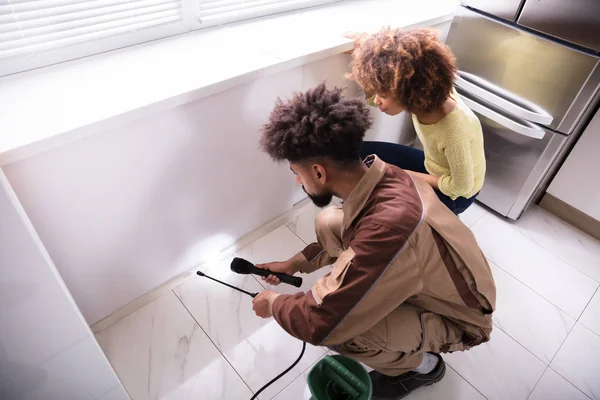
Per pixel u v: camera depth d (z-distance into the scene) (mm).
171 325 1494
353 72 1271
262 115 1415
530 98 1665
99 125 985
